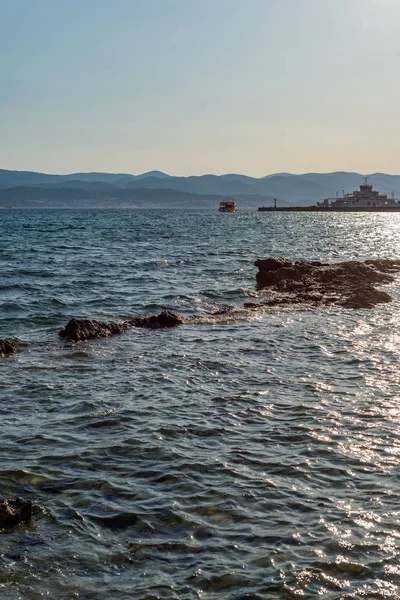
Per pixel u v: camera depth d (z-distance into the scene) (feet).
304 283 116.67
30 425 42.78
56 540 27.94
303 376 55.21
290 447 38.42
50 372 57.16
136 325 80.18
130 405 47.06
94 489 32.94
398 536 27.78
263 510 30.45
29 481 33.83
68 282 125.90
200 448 38.40
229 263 167.84
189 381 53.83
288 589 24.39
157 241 269.44
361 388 51.21
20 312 91.76
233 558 26.50
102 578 25.26
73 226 451.53
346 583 24.68
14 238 287.89
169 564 26.18
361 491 32.24
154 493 32.40
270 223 520.01
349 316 86.99
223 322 82.84
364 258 191.52
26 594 24.11
